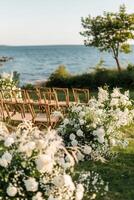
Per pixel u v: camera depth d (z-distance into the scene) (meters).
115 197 7.22
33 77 73.38
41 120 11.15
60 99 21.19
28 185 4.90
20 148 5.12
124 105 10.08
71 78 30.91
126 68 33.88
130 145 11.02
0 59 27.11
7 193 4.91
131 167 8.98
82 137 8.22
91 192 7.15
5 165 4.98
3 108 11.30
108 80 29.98
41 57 189.00
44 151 5.21
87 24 38.50
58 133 8.25
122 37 37.84
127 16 37.72
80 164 8.79
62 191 5.03
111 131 8.38
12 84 14.00
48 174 5.10
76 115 8.34
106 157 9.19
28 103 10.98
